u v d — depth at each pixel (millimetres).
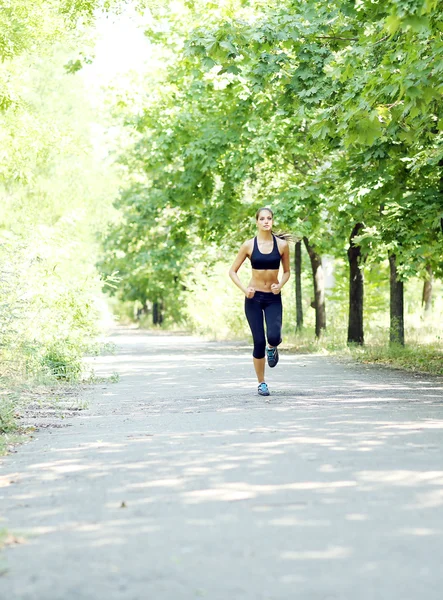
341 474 7332
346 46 19625
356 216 25875
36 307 19094
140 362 27875
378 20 16219
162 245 48375
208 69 17734
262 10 21703
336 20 19500
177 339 51000
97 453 9133
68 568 4855
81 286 20797
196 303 58188
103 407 14305
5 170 28984
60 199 44656
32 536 5637
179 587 4461
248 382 18594
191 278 57281
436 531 5461
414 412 12016
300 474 7383
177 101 32156
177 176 31656
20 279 18547
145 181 47719
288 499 6434
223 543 5273
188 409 13297
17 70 26812
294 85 19375
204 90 30781
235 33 17719
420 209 21578
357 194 22984
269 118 29156
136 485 7215
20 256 19375
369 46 16500
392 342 28281
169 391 16938
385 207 25438
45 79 49781
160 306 86000
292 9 19266
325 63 19250
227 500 6473
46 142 28828
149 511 6227
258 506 6234
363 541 5250
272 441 9336
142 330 77625
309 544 5203
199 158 30641
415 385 17266
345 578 4555
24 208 37875
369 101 14211
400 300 28422
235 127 29562
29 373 17656
